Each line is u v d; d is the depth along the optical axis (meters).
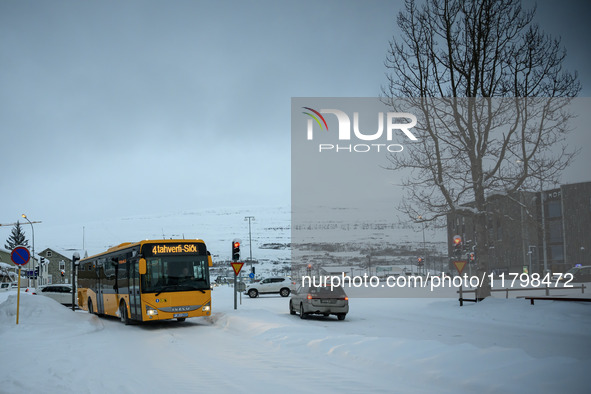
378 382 8.48
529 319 19.31
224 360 11.27
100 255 26.28
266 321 18.44
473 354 9.48
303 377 9.03
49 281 104.00
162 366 10.60
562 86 27.16
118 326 21.06
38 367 10.52
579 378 7.54
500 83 28.16
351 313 25.02
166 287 19.53
